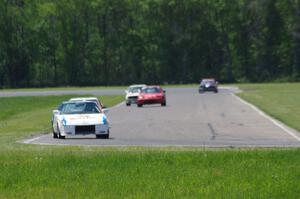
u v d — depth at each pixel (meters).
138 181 47.12
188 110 163.12
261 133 97.62
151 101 188.00
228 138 89.62
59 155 61.88
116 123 123.00
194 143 81.94
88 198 41.88
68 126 91.44
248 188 43.81
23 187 45.94
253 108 167.75
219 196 41.53
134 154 61.31
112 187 45.09
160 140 87.31
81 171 51.78
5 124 130.25
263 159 56.97
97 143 83.00
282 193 42.22
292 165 53.59
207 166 53.66
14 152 66.50
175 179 47.84
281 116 133.50
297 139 87.50
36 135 100.81
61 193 43.56
